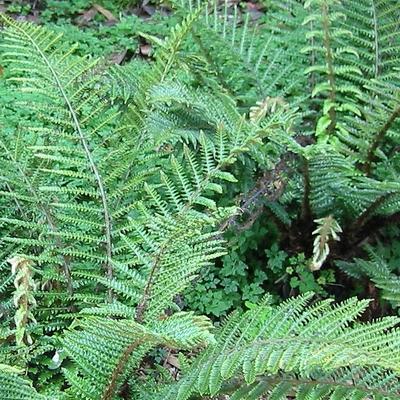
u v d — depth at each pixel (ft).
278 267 5.52
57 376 4.67
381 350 3.72
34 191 4.85
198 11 5.32
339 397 4.01
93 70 5.58
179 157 5.56
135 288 4.55
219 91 5.77
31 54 4.91
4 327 4.59
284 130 4.94
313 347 3.81
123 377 4.22
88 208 4.76
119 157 4.96
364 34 6.37
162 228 4.21
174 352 5.00
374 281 5.19
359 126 5.51
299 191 5.46
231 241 5.44
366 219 5.51
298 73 6.33
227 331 4.20
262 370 3.76
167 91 5.11
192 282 5.23
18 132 5.05
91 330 4.08
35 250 4.93
